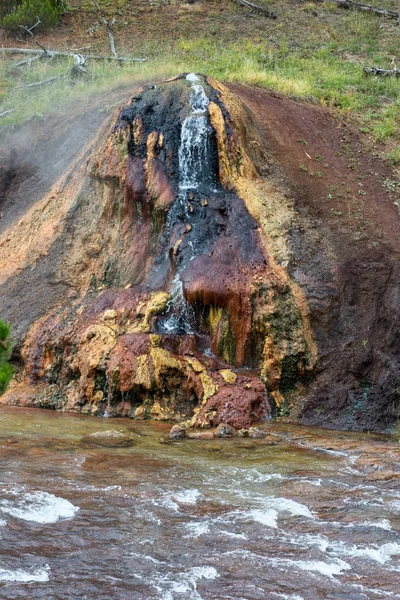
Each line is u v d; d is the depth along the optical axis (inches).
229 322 452.1
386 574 229.5
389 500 291.6
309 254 503.2
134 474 311.1
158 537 249.3
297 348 448.1
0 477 295.0
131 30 932.0
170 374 424.5
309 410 434.3
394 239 533.6
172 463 330.6
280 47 876.6
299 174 580.4
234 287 454.0
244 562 233.5
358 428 422.9
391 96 771.4
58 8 952.9
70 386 443.2
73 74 784.9
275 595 213.5
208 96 569.3
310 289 477.4
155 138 537.6
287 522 266.8
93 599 205.8
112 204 530.9
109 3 1012.5
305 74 783.7
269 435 389.4
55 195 579.2
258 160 573.0
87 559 230.4
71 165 602.9
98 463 323.9
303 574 226.8
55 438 361.7
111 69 784.9
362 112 724.0
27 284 521.7
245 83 701.9
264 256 484.1
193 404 422.9
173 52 852.0
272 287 462.3
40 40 911.0
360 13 1005.8
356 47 897.5
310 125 654.5
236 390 420.8
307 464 337.7
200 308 459.5
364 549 246.4
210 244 487.8
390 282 494.0
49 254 533.6
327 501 288.4
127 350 429.7
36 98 749.3
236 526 261.6
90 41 904.3
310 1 1033.5
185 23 944.9
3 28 912.9
